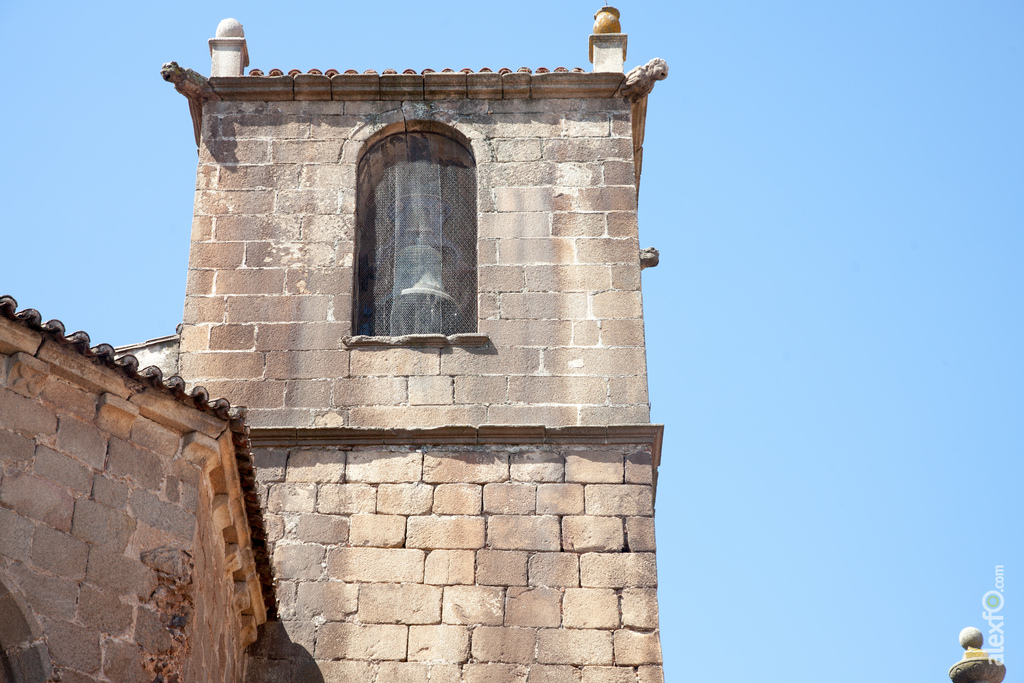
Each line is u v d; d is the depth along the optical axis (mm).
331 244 23672
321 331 22781
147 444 15828
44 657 13977
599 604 20203
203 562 16406
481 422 21875
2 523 14203
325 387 22234
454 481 21250
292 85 24938
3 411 14641
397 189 24984
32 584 14211
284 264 23438
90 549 14812
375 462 21453
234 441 16641
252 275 23312
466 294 24062
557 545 20672
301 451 21578
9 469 14477
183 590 15445
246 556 18141
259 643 19906
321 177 24328
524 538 20750
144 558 15273
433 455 21500
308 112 24969
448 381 22234
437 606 20219
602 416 21922
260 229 23766
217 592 17359
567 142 24625
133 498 15422
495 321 22797
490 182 24234
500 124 24859
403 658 19828
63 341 15070
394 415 21953
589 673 19688
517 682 19641
